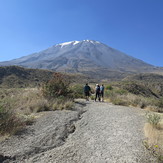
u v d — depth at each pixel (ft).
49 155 10.75
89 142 12.99
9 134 13.34
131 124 17.83
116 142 12.78
